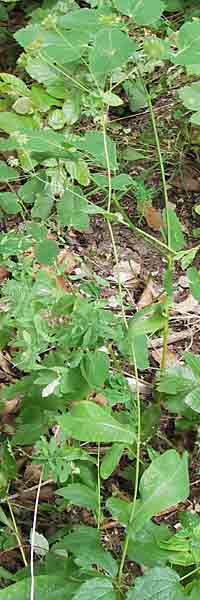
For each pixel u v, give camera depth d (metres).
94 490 0.74
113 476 0.86
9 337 0.79
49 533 0.82
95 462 0.69
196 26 0.64
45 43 0.66
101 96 0.68
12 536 0.77
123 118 1.22
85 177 0.81
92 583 0.54
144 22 0.64
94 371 0.69
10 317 0.77
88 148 0.71
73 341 0.71
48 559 0.66
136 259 1.10
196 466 0.86
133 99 1.00
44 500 0.84
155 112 1.23
